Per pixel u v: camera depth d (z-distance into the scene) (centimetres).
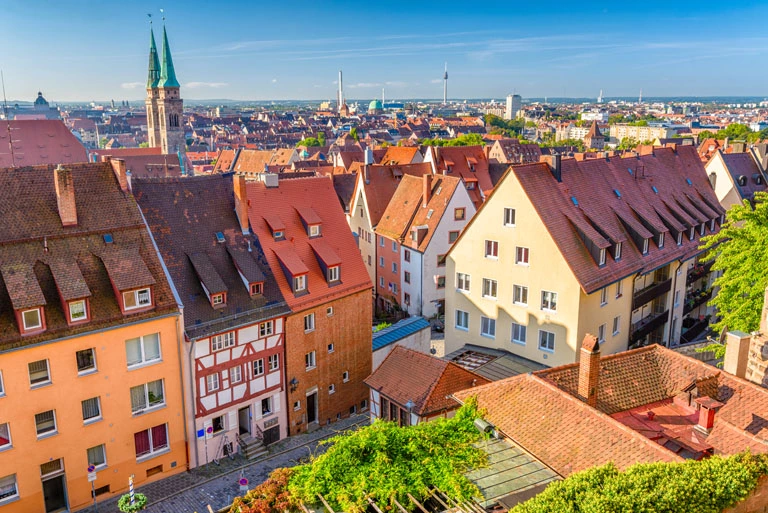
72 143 13000
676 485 1736
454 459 2194
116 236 3578
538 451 2197
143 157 14012
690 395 2458
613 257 4359
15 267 3177
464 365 4247
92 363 3312
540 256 4141
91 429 3341
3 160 12225
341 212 4775
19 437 3105
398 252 6869
